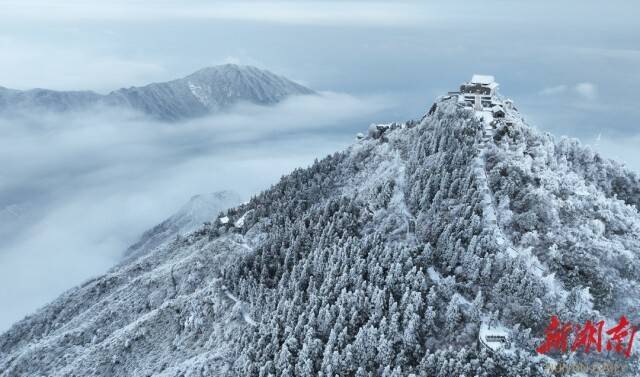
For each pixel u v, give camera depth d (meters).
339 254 140.12
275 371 120.38
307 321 128.38
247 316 146.25
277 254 162.25
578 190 144.88
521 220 135.25
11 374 165.25
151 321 160.62
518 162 149.62
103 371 148.25
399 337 116.31
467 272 126.44
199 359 134.38
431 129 183.50
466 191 144.00
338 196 193.25
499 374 106.50
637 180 171.00
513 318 115.62
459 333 115.31
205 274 179.38
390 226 150.88
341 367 114.81
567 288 121.62
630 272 124.06
